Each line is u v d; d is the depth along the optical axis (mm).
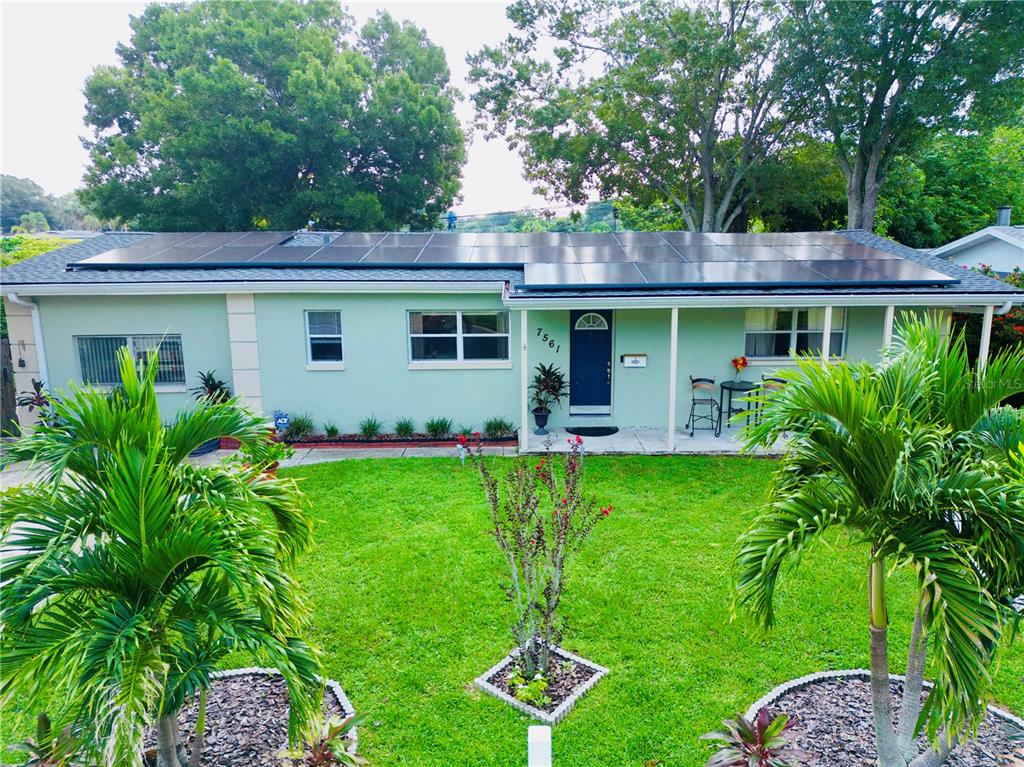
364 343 12469
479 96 29234
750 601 3727
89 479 3588
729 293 10984
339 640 5777
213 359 12648
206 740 4445
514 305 10781
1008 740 4395
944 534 3293
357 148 29203
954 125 22594
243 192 27875
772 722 4082
